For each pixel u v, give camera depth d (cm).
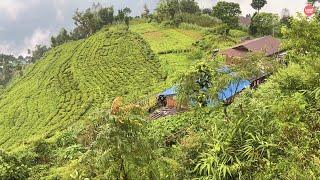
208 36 7906
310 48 1819
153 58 7288
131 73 6844
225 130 1194
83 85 6700
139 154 818
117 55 7744
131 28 9656
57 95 6494
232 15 8906
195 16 9662
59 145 2083
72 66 7606
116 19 10781
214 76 1535
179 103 1881
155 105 3191
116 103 836
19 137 5372
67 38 10625
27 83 7556
